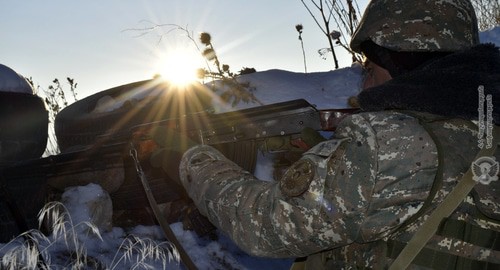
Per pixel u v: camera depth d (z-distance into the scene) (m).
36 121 4.44
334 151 1.84
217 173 2.10
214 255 4.31
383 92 1.86
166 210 4.48
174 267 3.96
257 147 3.29
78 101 5.10
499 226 1.83
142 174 2.39
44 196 4.21
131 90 5.00
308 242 1.85
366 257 1.89
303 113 3.17
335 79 5.99
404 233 1.83
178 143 2.28
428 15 1.93
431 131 1.82
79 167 4.18
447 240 1.82
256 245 1.94
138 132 2.48
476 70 1.88
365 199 1.78
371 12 2.02
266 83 5.81
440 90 1.83
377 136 1.81
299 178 1.85
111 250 3.97
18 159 4.33
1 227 3.93
